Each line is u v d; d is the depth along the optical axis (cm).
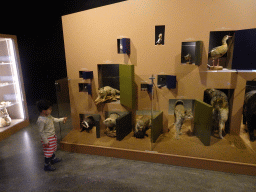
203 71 373
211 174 311
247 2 332
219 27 350
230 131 395
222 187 282
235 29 346
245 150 339
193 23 358
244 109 377
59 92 418
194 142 370
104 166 342
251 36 331
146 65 396
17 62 495
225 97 372
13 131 493
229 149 343
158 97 391
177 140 379
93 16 398
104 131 431
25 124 534
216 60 426
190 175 310
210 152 336
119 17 385
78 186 293
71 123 459
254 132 386
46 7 538
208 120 335
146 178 306
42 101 304
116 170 329
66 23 418
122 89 402
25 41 609
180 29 365
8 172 334
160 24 371
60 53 612
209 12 347
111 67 445
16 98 523
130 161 355
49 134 316
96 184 296
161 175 312
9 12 515
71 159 368
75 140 403
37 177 318
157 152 343
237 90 374
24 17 550
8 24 527
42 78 676
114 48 403
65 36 425
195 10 351
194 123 391
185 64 381
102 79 443
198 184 289
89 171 329
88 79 419
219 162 312
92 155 381
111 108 424
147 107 398
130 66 362
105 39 403
